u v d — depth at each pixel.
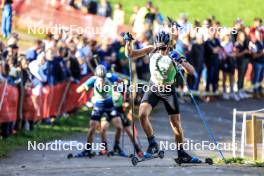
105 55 41.59
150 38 44.38
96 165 25.95
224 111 43.84
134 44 42.50
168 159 27.56
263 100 48.47
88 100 41.16
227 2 71.75
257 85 49.22
